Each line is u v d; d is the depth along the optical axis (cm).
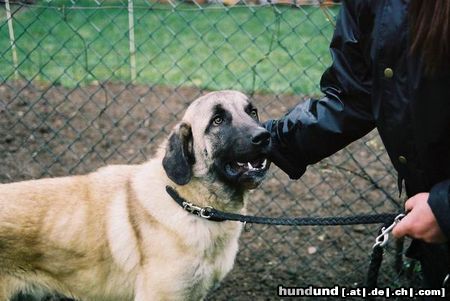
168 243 286
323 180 466
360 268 396
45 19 745
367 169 507
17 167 497
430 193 181
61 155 489
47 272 304
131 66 587
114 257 298
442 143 197
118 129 591
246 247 421
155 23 1018
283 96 678
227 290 379
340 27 232
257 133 262
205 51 899
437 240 183
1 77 481
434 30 171
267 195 485
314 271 396
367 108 235
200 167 285
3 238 289
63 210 300
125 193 304
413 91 192
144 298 293
